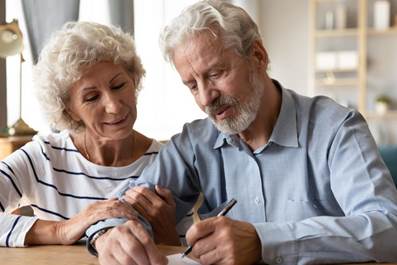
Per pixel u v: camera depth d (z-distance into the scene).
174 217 1.51
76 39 1.57
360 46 5.74
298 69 6.07
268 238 1.10
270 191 1.44
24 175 1.73
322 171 1.38
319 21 6.02
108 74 1.59
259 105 1.37
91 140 1.74
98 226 1.30
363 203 1.21
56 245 1.39
